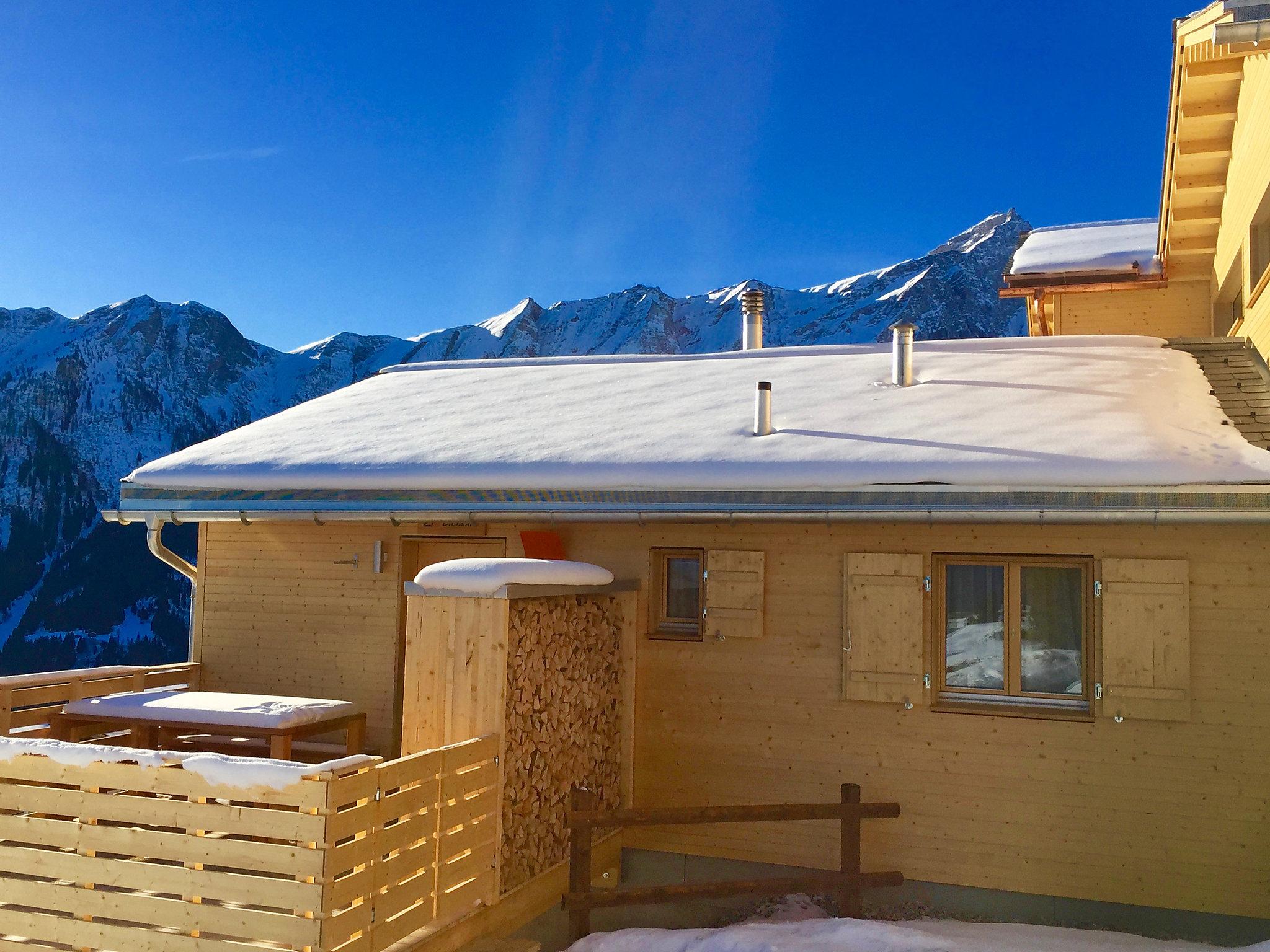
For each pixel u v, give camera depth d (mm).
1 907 5484
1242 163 10594
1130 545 7188
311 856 4867
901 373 9398
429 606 6609
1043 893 7207
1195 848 6914
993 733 7410
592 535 8641
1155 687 6984
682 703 8258
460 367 12688
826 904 7637
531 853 6801
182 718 7719
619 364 11898
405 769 5453
